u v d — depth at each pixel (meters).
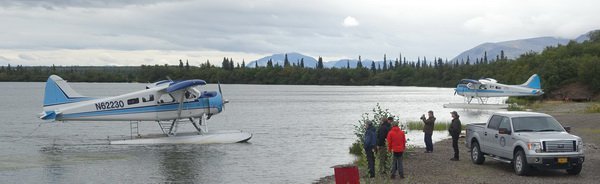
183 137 27.52
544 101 69.94
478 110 60.22
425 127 21.45
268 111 60.22
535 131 15.52
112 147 26.00
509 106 61.62
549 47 106.50
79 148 25.78
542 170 16.41
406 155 20.22
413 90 157.88
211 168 19.75
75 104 27.17
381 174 15.34
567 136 15.01
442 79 192.62
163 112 27.70
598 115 38.88
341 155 23.38
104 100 27.19
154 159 21.98
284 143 28.20
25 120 45.53
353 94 121.69
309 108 66.19
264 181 17.14
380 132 15.70
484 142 17.30
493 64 164.38
